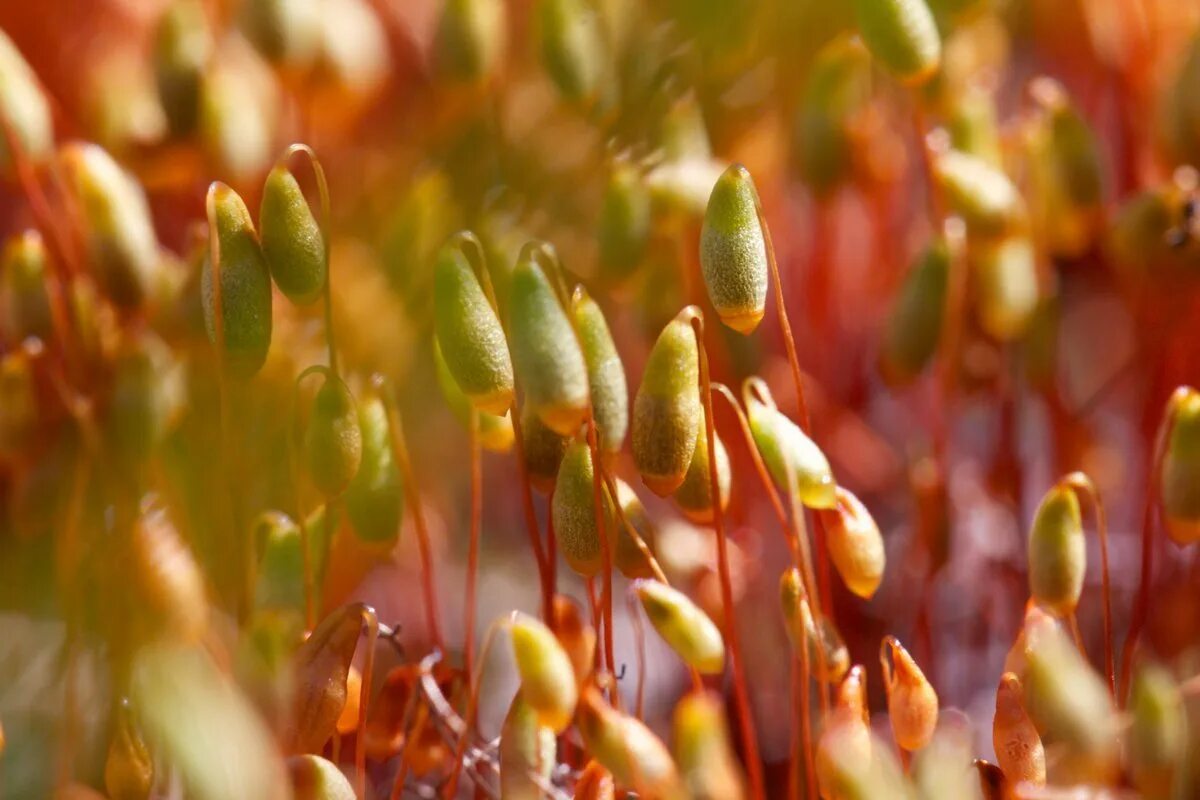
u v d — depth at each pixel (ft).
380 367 0.28
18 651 0.28
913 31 0.26
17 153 0.27
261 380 0.27
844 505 0.25
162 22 0.28
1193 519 0.25
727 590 0.25
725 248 0.24
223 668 0.25
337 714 0.24
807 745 0.25
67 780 0.26
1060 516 0.25
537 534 0.25
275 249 0.24
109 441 0.27
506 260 0.28
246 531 0.26
